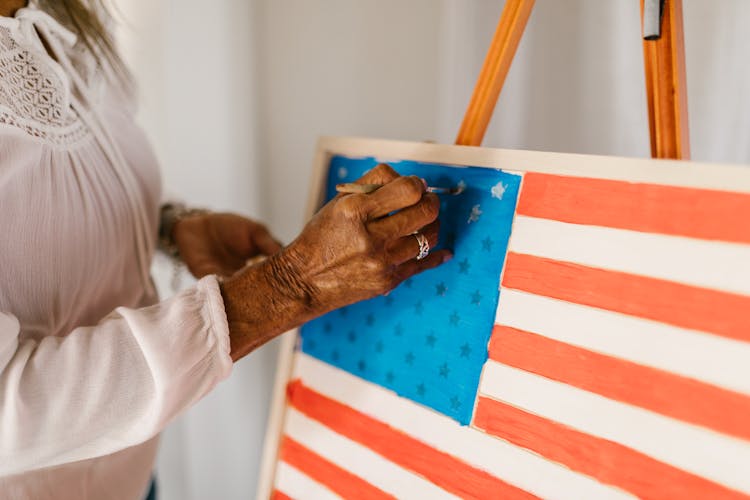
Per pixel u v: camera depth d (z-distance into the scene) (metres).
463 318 0.61
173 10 1.03
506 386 0.57
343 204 0.54
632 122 0.79
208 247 0.89
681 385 0.48
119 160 0.71
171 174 1.10
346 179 0.74
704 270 0.47
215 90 1.08
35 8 0.61
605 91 0.81
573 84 0.83
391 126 1.01
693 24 0.73
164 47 1.04
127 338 0.54
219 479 1.29
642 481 0.49
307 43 1.04
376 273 0.56
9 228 0.57
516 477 0.56
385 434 0.66
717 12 0.71
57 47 0.64
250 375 1.21
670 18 0.52
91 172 0.67
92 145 0.68
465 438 0.60
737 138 0.73
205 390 0.56
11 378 0.51
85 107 0.67
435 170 0.65
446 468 0.61
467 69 0.90
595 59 0.81
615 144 0.81
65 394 0.52
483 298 0.60
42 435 0.51
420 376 0.64
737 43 0.71
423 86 0.96
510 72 0.88
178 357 0.53
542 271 0.56
